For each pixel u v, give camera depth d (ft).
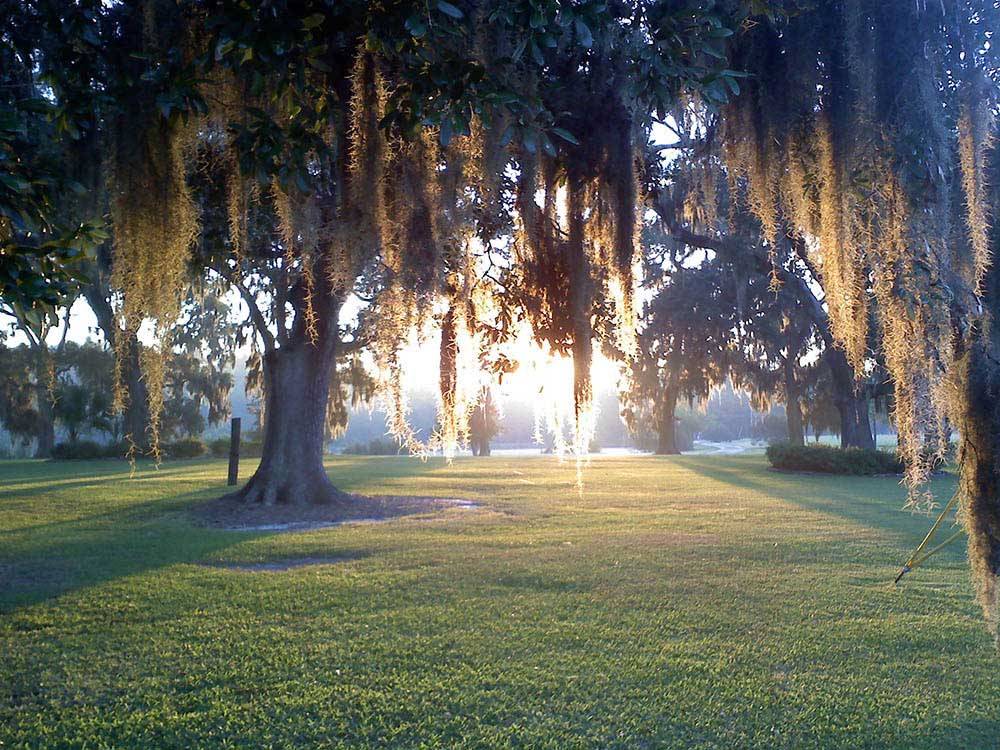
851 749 14.66
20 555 33.32
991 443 10.83
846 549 34.42
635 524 42.57
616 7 12.23
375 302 13.66
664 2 11.55
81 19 11.59
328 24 10.95
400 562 31.48
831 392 105.91
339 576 28.71
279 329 50.72
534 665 18.97
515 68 11.83
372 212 12.19
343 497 51.96
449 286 15.79
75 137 11.78
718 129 15.31
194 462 105.81
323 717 16.05
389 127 11.23
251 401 137.18
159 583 27.66
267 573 29.50
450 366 15.65
